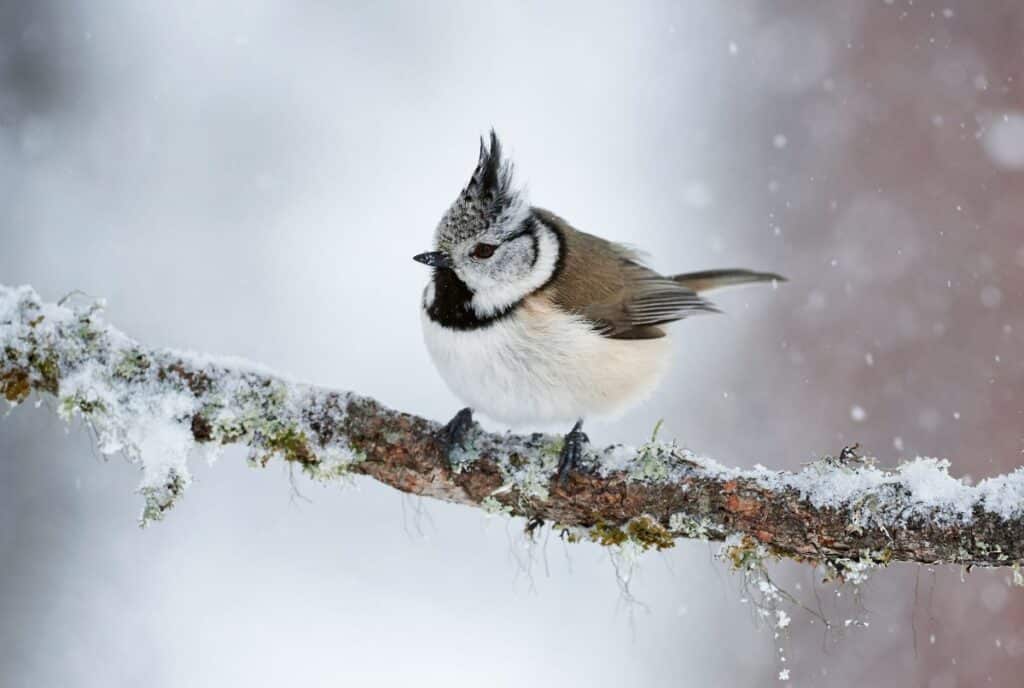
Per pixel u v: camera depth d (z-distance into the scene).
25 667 11.05
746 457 13.61
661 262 15.52
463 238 7.80
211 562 12.32
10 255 14.63
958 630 12.01
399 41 17.59
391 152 16.62
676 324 9.32
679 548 12.55
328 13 17.55
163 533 12.53
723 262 15.37
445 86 17.61
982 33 15.80
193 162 16.06
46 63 15.89
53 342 6.23
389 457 6.60
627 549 6.60
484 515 6.79
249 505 12.99
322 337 14.29
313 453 6.50
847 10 16.81
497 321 7.83
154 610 11.69
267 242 15.59
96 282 14.67
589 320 8.05
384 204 15.95
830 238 15.11
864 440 13.39
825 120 16.19
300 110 16.86
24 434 12.37
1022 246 14.24
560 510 6.70
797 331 14.48
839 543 6.27
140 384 6.30
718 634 12.11
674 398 14.10
